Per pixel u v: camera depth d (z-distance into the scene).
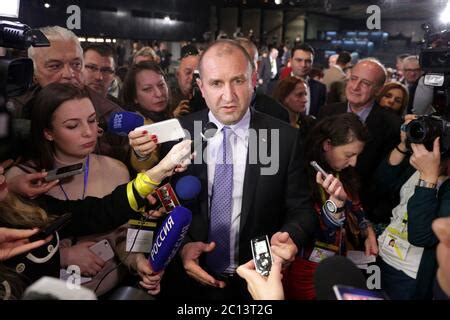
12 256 0.90
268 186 1.31
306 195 1.36
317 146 1.49
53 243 1.04
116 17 6.60
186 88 2.53
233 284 1.33
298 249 1.23
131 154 1.45
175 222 1.08
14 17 1.14
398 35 12.23
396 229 1.35
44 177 1.11
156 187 1.19
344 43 12.41
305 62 3.60
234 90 1.21
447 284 0.64
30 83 1.18
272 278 0.88
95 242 1.26
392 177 1.56
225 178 1.32
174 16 9.02
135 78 1.89
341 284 0.71
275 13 14.78
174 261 1.37
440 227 0.64
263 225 1.32
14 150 1.14
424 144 1.13
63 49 1.54
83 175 1.26
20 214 1.04
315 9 13.32
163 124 1.20
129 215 1.20
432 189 1.12
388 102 2.58
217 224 1.33
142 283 1.21
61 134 1.15
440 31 1.29
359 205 1.52
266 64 8.59
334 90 3.97
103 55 2.08
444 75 1.21
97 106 1.58
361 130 1.45
